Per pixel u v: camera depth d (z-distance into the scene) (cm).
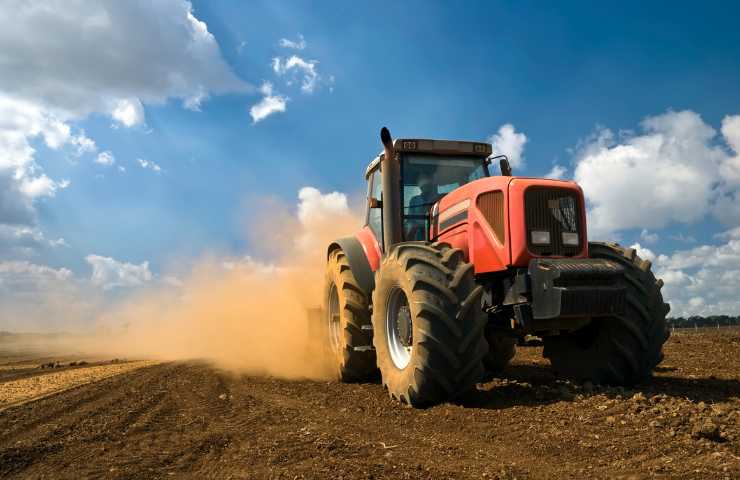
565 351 559
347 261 682
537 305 460
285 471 294
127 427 438
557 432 357
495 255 502
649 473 272
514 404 448
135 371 852
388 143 613
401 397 500
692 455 296
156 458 342
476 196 532
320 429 399
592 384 495
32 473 327
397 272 518
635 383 511
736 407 384
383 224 663
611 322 504
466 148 663
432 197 647
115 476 308
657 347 502
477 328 456
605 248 531
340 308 686
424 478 279
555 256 486
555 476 279
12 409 548
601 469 287
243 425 430
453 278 464
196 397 581
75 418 477
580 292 442
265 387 645
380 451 335
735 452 295
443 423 412
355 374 668
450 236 569
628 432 341
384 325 550
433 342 455
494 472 286
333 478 279
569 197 503
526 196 487
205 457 344
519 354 912
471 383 464
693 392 467
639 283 503
